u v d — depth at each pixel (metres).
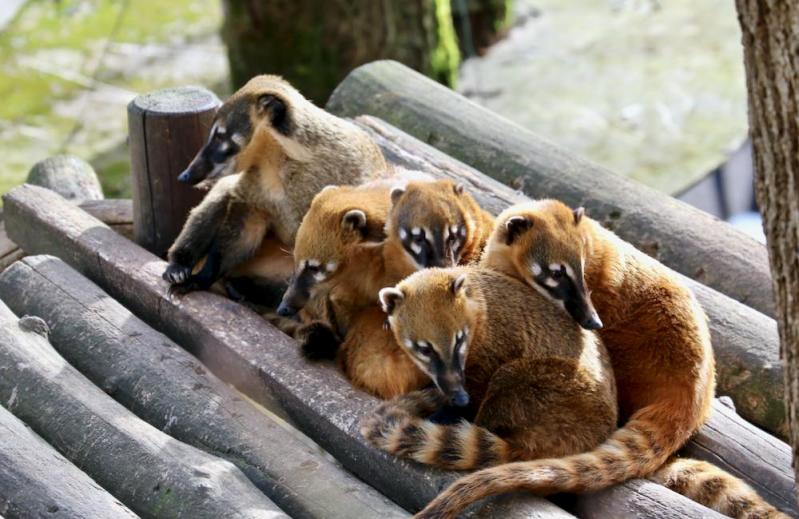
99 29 23.45
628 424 7.68
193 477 7.53
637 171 19.02
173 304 9.52
